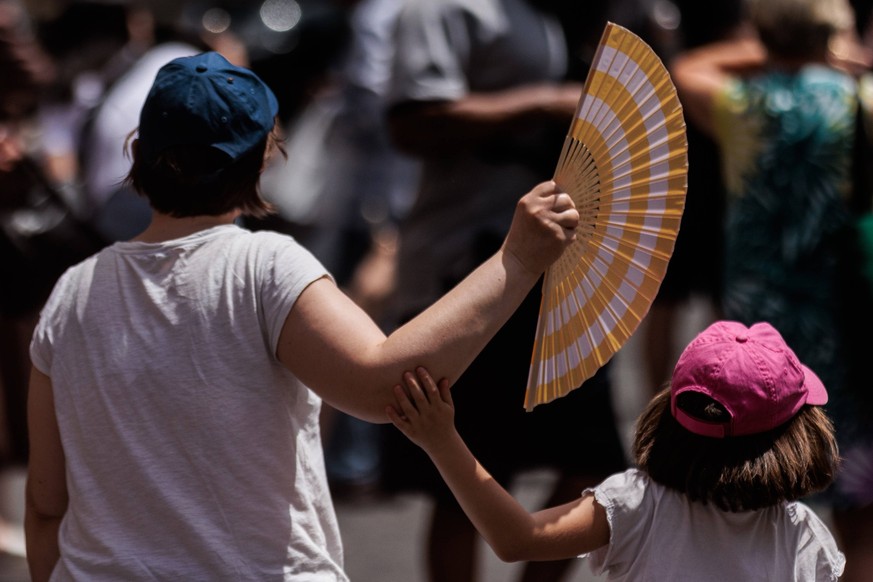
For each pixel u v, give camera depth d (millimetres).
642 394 19250
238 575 6590
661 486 7555
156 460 6695
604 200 6617
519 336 10953
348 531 15961
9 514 16250
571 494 11406
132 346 6754
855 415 11289
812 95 11562
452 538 11414
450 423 6547
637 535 7523
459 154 11305
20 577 14648
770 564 7414
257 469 6664
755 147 11734
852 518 11453
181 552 6633
